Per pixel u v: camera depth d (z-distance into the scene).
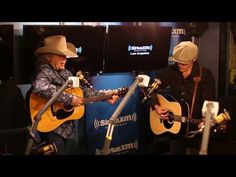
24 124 4.17
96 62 4.40
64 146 3.71
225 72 5.89
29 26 3.84
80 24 4.47
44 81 3.46
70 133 3.73
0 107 4.03
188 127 3.72
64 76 3.65
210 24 5.80
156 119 4.08
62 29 4.03
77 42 4.18
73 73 4.25
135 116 4.93
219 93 5.89
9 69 3.81
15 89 4.12
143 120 5.02
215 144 5.49
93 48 4.32
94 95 3.85
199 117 3.75
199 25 5.59
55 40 3.67
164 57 5.00
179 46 3.74
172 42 5.25
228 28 5.82
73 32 4.11
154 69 4.96
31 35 3.87
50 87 3.45
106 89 4.64
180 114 3.77
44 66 3.55
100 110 4.60
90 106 4.52
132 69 4.74
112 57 4.51
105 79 4.63
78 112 3.73
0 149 4.02
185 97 3.79
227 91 5.90
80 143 4.55
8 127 4.07
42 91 3.42
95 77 4.53
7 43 3.75
